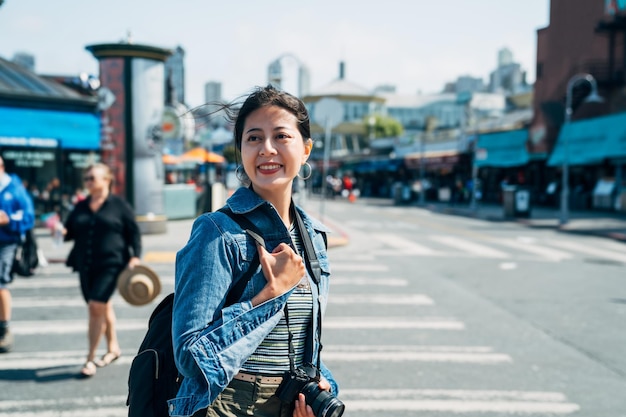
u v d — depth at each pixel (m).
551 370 5.62
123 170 15.23
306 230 2.07
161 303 2.12
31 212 5.91
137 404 1.94
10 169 16.28
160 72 15.49
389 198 47.81
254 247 1.85
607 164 26.56
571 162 27.20
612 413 4.62
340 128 67.00
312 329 1.95
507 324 7.34
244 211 1.88
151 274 5.39
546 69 27.69
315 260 2.03
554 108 28.31
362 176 58.66
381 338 6.66
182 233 16.12
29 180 16.58
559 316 7.79
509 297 8.95
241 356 1.74
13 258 5.89
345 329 7.02
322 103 17.20
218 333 1.72
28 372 5.39
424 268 11.58
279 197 1.98
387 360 5.87
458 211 28.97
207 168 22.47
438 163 40.47
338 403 1.81
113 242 5.34
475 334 6.86
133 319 7.38
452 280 10.33
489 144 34.69
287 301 1.90
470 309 8.12
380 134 66.56
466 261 12.55
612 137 24.66
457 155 38.16
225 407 1.84
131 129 15.13
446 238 17.00
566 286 9.87
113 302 8.26
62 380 5.19
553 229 20.27
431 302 8.53
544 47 22.88
